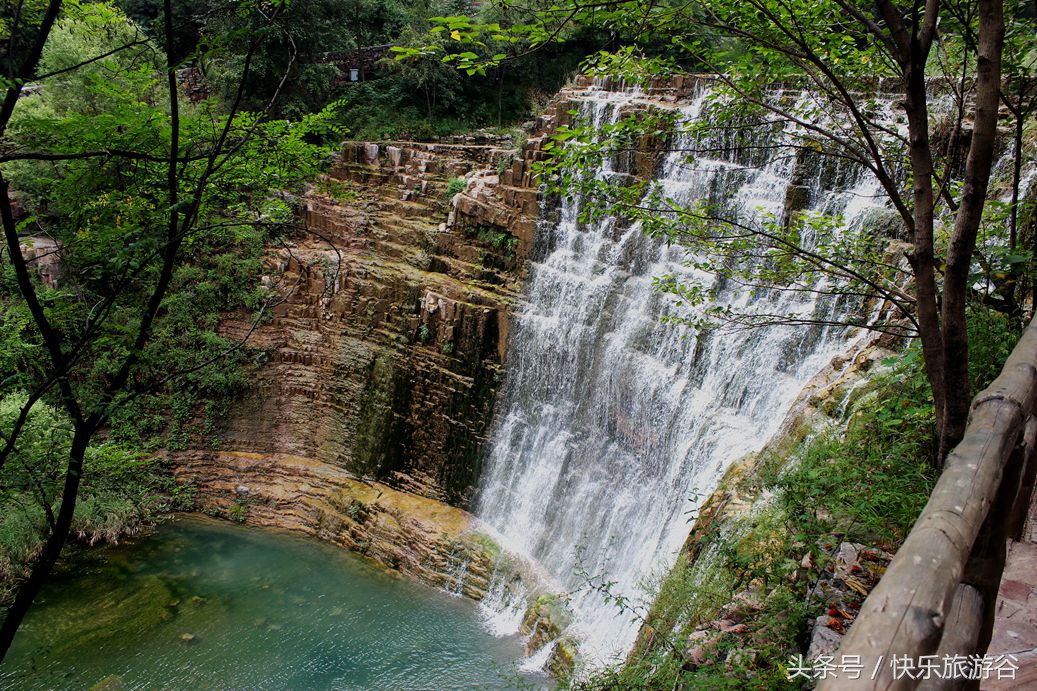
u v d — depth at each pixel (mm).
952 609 3020
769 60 8125
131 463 14359
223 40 6934
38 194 21516
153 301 7598
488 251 24359
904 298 7922
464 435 23453
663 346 19375
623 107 23141
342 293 25828
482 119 34031
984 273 7617
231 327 26438
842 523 7500
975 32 7648
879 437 8531
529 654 17547
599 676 8664
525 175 24078
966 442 2979
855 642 2047
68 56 23766
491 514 22516
